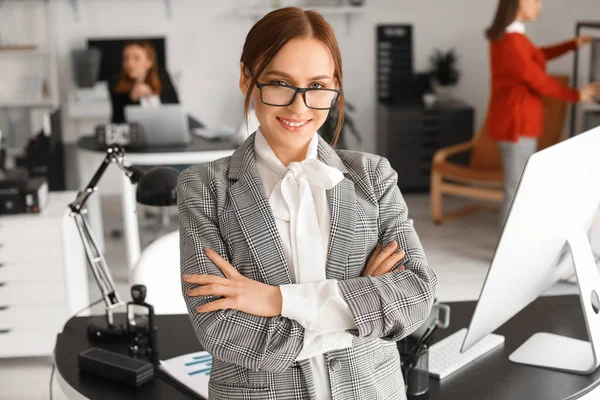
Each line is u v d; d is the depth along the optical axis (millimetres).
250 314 1483
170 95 5941
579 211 1936
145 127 4984
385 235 1619
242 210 1545
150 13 6871
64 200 4039
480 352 2051
